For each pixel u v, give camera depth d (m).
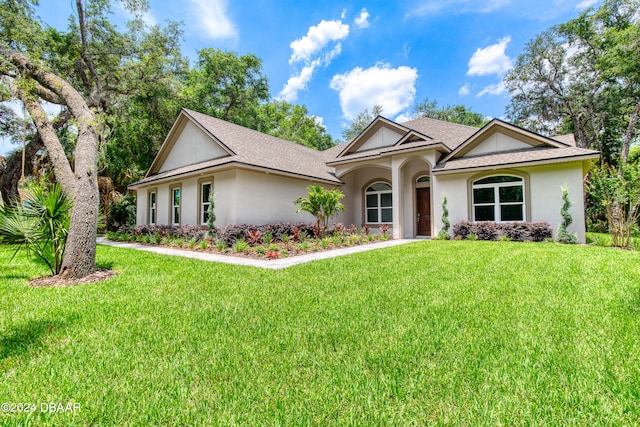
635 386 2.13
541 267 6.03
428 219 15.17
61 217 6.02
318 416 1.92
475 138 12.85
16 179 16.00
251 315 3.68
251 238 10.38
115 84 19.41
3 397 2.15
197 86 25.09
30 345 2.94
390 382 2.24
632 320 3.27
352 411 1.96
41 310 3.94
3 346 2.93
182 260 7.91
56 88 7.00
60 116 15.71
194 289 4.93
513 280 5.09
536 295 4.24
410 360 2.55
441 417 1.89
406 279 5.33
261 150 14.05
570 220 10.20
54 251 6.03
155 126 22.25
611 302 3.86
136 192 19.84
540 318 3.39
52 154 6.83
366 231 15.11
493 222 11.72
